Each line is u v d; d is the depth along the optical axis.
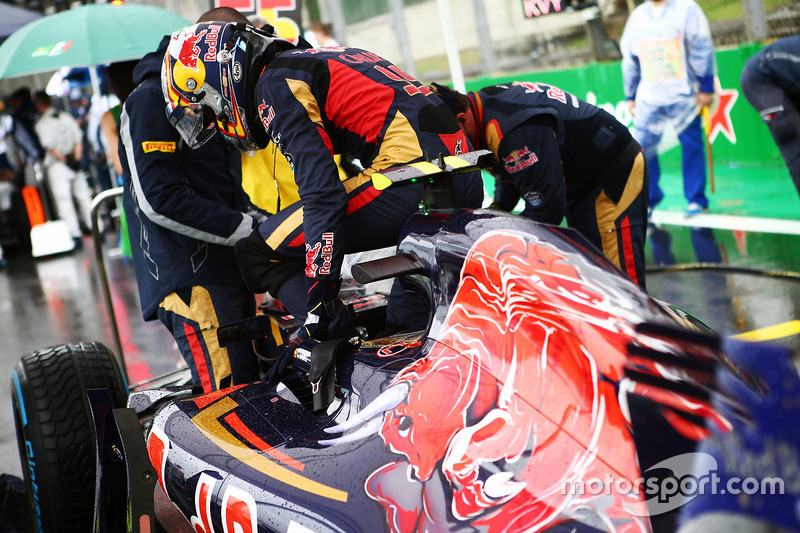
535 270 1.55
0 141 11.69
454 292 1.68
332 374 1.87
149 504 2.06
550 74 7.59
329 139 2.15
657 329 1.36
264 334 2.25
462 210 1.87
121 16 5.67
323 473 1.59
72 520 2.67
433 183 1.91
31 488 2.73
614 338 1.37
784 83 4.83
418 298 2.24
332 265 2.06
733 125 6.46
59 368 2.81
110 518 2.18
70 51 5.43
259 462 1.73
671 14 5.94
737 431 1.15
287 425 1.84
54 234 10.71
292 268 2.29
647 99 6.31
